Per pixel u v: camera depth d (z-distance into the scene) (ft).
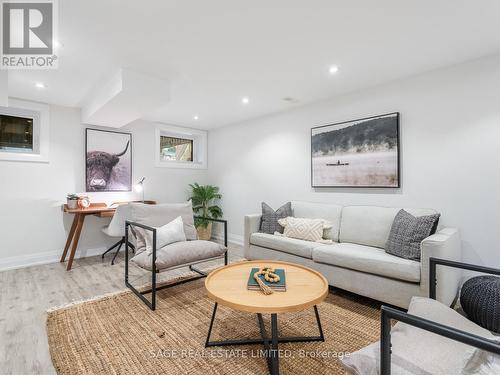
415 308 4.45
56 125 12.23
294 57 7.79
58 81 9.50
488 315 4.95
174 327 6.45
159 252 7.82
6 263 11.07
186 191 16.83
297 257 9.34
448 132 8.32
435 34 6.58
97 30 6.40
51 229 12.11
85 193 12.98
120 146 14.11
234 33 6.57
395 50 7.39
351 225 9.75
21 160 11.39
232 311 7.26
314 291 5.41
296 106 12.51
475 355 2.80
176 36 6.69
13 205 11.25
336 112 11.11
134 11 5.70
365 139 10.10
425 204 8.77
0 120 11.16
